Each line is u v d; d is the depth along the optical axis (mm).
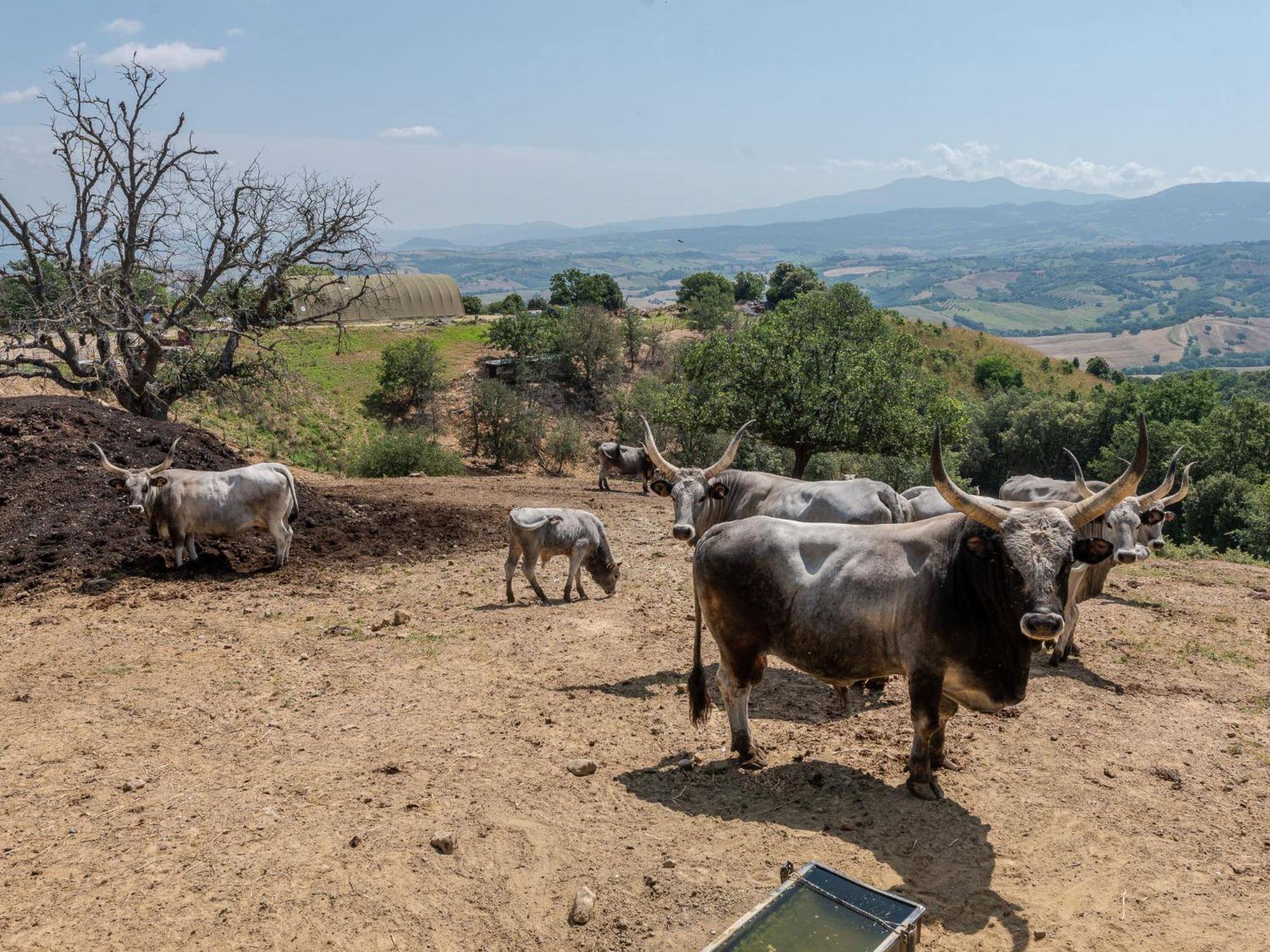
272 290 24875
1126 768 7328
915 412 26594
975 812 6574
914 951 4496
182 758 7379
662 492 10297
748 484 10031
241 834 6188
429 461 33938
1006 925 5324
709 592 7152
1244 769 7387
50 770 7141
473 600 12297
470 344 61594
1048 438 67875
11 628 10750
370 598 12336
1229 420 51469
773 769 7215
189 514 13156
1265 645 10695
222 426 36750
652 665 9633
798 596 6809
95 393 27281
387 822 6336
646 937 5168
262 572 13562
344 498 18562
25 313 22422
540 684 9055
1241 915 5445
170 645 10180
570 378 57469
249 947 5090
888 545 6688
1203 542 43969
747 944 4336
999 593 6059
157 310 23406
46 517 14148
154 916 5328
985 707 6527
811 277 91125
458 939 5207
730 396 27172
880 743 7691
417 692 8812
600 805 6625
